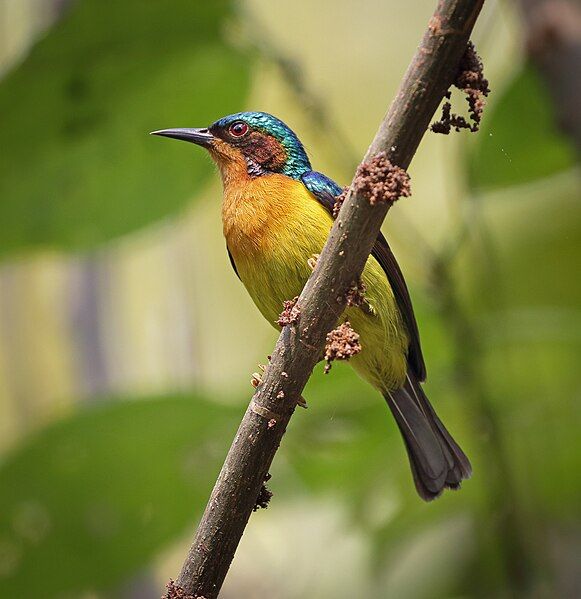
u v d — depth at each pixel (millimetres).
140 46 10039
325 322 6160
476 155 10328
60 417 10312
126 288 12906
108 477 10820
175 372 12727
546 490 11633
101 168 10883
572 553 11633
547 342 10633
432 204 14156
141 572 12234
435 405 10695
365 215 5949
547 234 12531
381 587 12445
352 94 15125
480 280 10562
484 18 10836
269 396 6230
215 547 6199
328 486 11633
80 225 11211
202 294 13555
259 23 10164
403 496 11555
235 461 6246
